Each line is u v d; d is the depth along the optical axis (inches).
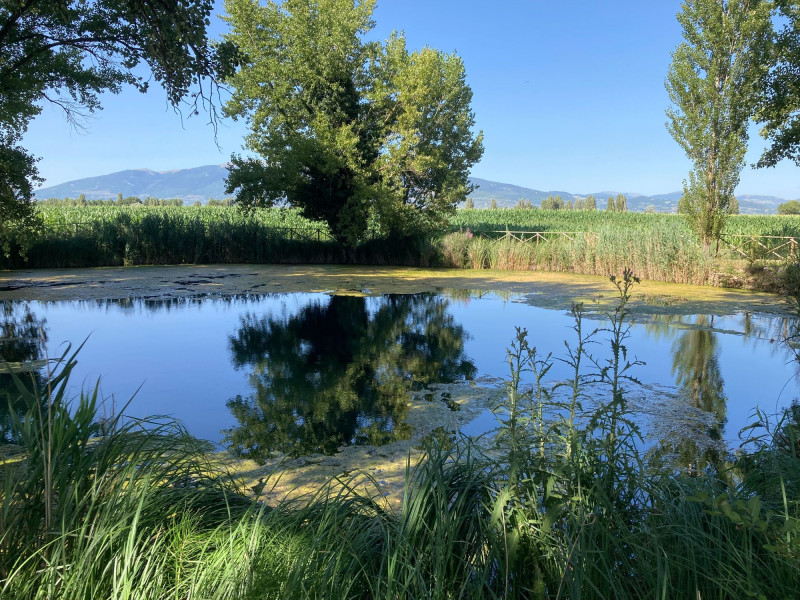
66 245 818.2
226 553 76.4
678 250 633.6
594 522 75.4
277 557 76.5
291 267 840.9
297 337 364.8
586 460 85.8
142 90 564.4
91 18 514.0
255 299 530.0
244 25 802.2
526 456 86.4
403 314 449.7
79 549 75.8
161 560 78.2
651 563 74.9
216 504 99.1
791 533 66.8
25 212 608.7
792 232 868.0
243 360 303.1
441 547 73.9
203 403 229.0
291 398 236.7
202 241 899.4
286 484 150.6
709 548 77.4
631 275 91.7
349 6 808.9
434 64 831.1
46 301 504.4
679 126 655.1
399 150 767.7
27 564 77.5
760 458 112.0
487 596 76.5
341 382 261.1
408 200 853.2
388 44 874.8
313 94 814.5
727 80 621.6
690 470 154.7
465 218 1699.1
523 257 802.8
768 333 367.6
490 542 78.5
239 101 787.4
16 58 506.9
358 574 74.9
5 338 351.3
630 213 2020.2
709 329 379.2
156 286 610.9
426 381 261.9
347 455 174.1
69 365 85.1
